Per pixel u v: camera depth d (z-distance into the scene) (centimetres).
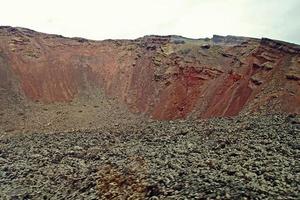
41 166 4519
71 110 10119
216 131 4916
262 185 2717
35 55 12075
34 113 9788
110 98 11050
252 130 4653
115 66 12294
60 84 11231
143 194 2859
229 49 10781
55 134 6788
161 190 2809
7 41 12250
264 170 3047
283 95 7288
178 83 10200
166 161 3591
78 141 5631
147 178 3052
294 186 2683
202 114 8700
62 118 9500
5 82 10725
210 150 4000
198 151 3978
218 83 9294
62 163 4447
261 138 4194
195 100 9338
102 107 10488
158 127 6038
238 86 8512
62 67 11919
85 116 9744
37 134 7144
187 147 4244
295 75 7544
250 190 2589
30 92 10700
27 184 4003
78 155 4691
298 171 3005
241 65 9025
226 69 9831
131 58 12506
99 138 5697
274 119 5328
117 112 10219
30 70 11450
